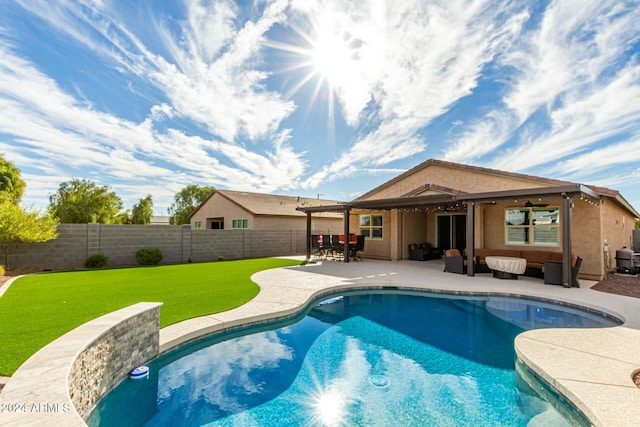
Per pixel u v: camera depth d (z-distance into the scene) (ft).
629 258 38.29
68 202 86.02
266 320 20.42
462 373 15.14
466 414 11.93
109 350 12.61
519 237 39.75
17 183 86.38
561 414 11.58
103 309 20.11
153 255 46.78
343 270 40.60
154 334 15.39
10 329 15.98
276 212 78.02
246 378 14.67
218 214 87.92
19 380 9.23
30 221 36.60
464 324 22.11
